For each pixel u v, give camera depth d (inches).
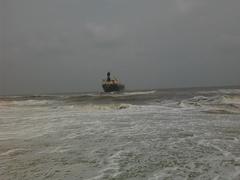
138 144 395.2
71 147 379.2
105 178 251.6
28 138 448.1
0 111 988.6
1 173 267.0
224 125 558.6
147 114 781.3
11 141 424.5
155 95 1752.0
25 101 1644.9
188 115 740.0
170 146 379.6
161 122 616.4
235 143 390.3
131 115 763.4
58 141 421.7
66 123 621.9
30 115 818.8
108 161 308.2
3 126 592.7
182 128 530.0
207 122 604.4
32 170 275.9
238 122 599.5
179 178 248.4
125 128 541.6
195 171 267.6
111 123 613.0
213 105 953.5
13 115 828.0
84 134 480.4
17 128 560.4
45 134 484.4
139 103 1186.6
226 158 312.0
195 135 456.4
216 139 420.5
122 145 389.7
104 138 442.9
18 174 263.7
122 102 1275.8
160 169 276.2
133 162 303.4
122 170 274.7
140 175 258.8
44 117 752.3
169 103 1133.7
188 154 333.7
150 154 337.4
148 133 483.2
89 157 325.1
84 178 252.2
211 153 336.5
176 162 300.5
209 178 246.8
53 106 1167.6
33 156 331.0
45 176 257.8
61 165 293.3
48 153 345.7
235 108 867.4
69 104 1296.8
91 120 668.1
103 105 1037.8
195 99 1163.9
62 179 249.9
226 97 1122.7
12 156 332.2
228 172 262.1
